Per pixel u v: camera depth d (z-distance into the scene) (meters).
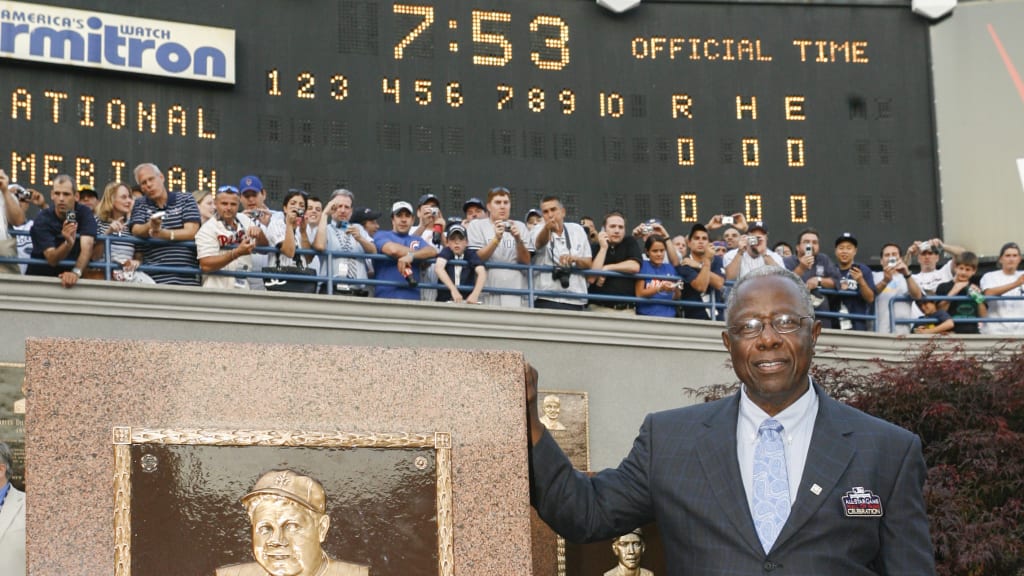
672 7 16.72
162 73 15.02
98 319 9.46
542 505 3.69
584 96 16.33
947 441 9.20
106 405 3.21
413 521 3.31
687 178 16.42
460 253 10.62
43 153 14.54
